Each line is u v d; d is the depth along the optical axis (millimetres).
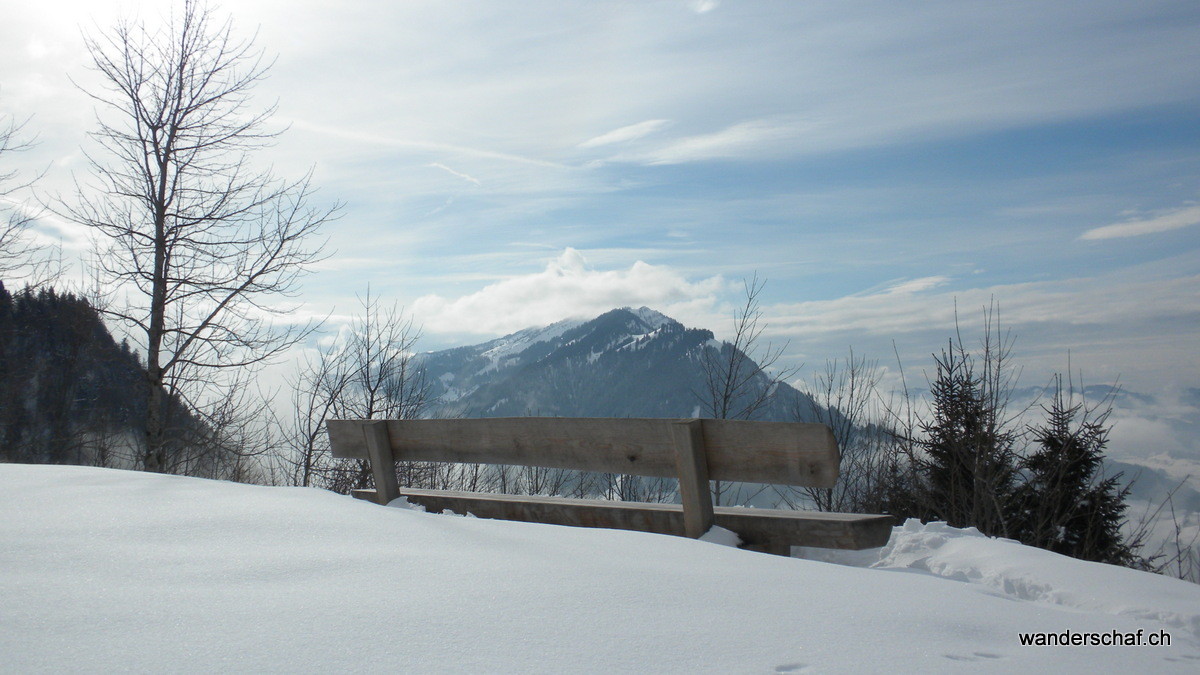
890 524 3809
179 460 12234
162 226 11328
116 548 2832
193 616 2164
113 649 1911
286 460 12820
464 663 1901
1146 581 3166
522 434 4680
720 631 2223
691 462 3992
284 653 1920
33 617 2104
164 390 11773
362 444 5496
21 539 2877
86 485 3938
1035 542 10695
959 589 2965
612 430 4348
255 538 3078
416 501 5230
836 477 3705
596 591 2547
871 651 2129
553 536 3645
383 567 2744
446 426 5070
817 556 3902
